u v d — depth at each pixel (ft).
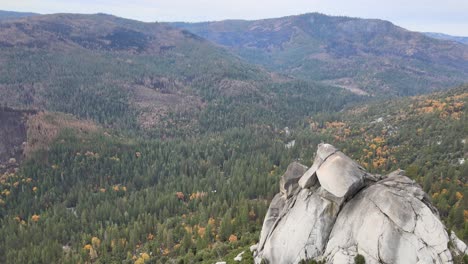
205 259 302.25
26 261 396.78
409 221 148.97
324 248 168.45
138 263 361.71
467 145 523.29
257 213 412.77
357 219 161.48
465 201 363.15
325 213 172.96
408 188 163.53
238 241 321.93
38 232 455.22
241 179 559.79
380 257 147.74
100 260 386.11
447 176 460.14
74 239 450.71
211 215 451.53
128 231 435.53
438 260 142.10
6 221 517.14
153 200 531.09
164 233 401.90
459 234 287.28
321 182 175.63
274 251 180.65
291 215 184.24
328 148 186.50
